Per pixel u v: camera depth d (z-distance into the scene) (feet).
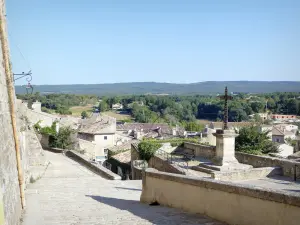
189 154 87.81
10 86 29.81
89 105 602.44
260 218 20.48
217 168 60.95
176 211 28.07
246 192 21.54
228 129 63.82
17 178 28.81
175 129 217.15
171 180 30.09
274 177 58.34
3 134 23.88
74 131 127.34
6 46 30.35
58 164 77.30
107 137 197.26
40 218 26.14
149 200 33.65
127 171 110.01
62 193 41.86
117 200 37.17
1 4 30.78
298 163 56.90
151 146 90.38
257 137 93.15
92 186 50.14
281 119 364.99
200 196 26.35
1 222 16.11
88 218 25.93
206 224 23.12
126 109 534.37
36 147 71.41
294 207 18.40
